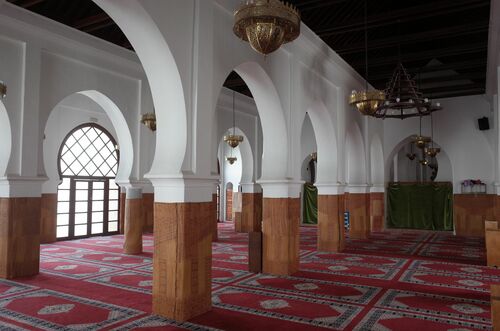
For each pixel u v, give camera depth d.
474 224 12.74
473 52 10.58
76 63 7.70
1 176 6.31
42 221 10.41
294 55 7.18
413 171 18.62
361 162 11.39
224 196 18.23
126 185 8.74
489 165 12.68
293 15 4.05
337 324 4.28
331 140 9.03
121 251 9.00
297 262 6.95
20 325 4.21
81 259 7.99
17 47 6.66
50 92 7.19
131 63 8.76
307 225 16.41
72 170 11.58
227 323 4.31
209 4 5.02
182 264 4.44
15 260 6.36
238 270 6.97
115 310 4.72
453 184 13.13
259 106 6.87
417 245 10.35
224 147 18.22
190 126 4.67
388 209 15.18
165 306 4.52
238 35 4.36
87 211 11.95
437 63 12.34
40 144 6.89
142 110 9.06
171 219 4.56
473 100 12.95
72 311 4.67
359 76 10.59
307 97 7.70
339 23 8.33
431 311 4.72
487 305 4.96
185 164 4.57
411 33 9.80
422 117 13.59
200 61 4.81
